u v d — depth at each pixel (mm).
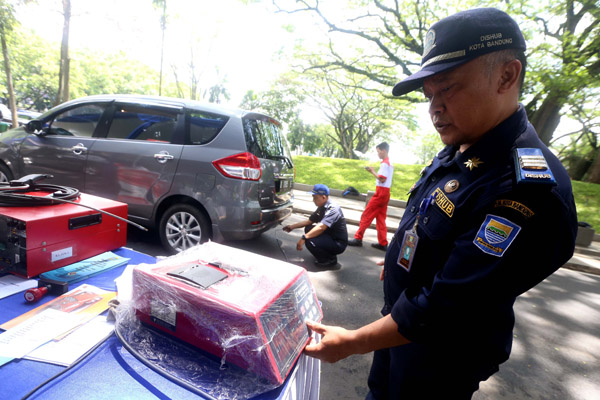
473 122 805
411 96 13250
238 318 809
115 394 773
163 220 3436
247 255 1192
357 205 8625
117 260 1467
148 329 982
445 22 786
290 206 4129
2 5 10547
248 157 3174
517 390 2127
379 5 10953
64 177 3764
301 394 999
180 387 809
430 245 882
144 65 27938
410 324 781
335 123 28203
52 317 1018
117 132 3615
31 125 3793
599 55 8766
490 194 754
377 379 1228
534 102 11156
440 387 918
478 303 729
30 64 24625
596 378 2344
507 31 743
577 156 15055
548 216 692
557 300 3801
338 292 3223
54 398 747
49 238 1223
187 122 3391
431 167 1093
